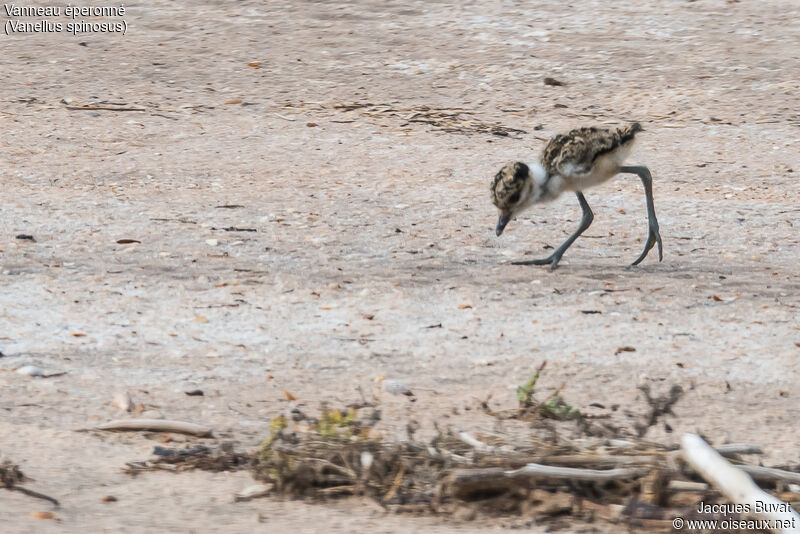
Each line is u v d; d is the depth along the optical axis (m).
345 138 23.06
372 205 18.27
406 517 7.58
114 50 28.77
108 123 23.38
